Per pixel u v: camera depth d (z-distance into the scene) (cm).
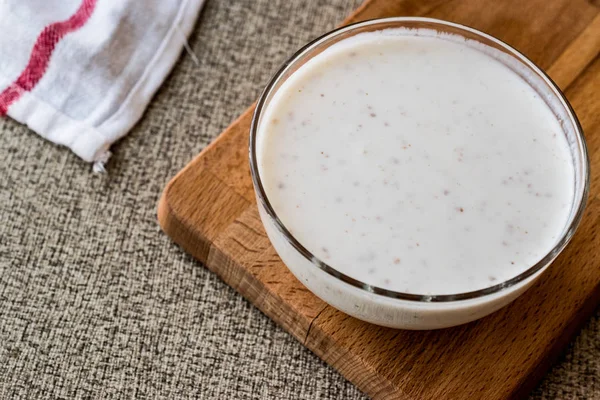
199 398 56
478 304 50
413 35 58
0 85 64
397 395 55
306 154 54
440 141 55
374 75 57
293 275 57
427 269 52
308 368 57
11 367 57
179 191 59
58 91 64
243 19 68
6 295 59
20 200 62
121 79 65
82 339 58
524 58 56
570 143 55
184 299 59
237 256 58
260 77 67
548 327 56
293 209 53
